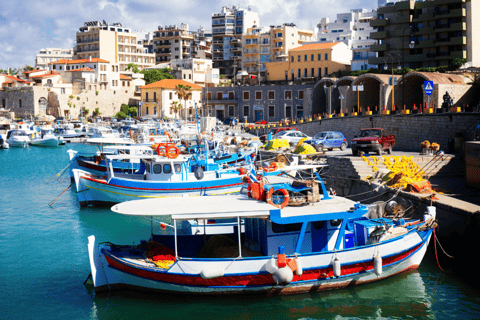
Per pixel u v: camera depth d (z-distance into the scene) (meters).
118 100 137.62
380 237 18.52
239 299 16.80
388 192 25.48
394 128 45.31
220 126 88.31
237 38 152.25
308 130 64.62
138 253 18.34
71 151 43.59
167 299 17.12
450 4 83.75
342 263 17.11
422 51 87.75
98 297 17.61
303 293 17.20
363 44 132.12
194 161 34.19
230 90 103.06
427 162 31.03
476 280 18.33
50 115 123.00
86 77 131.62
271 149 44.19
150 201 18.08
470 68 67.12
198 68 147.75
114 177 31.75
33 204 34.53
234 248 17.86
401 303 16.67
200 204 17.42
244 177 19.12
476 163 25.16
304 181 17.94
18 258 22.05
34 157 68.69
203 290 16.69
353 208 17.25
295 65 109.19
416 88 58.88
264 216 16.47
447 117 38.16
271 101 97.19
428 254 21.23
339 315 15.99
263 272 16.42
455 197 23.06
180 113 122.56
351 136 53.19
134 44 164.75
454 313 15.94
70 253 22.73
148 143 48.19
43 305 16.98
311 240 17.50
